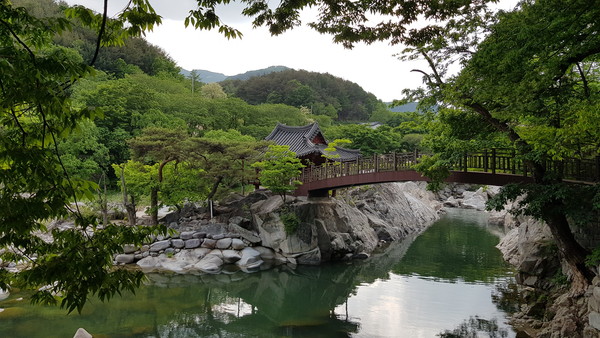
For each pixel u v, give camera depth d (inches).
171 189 1064.2
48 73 135.7
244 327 627.8
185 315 668.7
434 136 733.3
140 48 2824.8
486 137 666.2
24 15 143.9
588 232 631.8
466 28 538.0
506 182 716.7
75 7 171.0
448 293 794.8
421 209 1819.6
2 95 131.6
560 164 597.6
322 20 373.4
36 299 159.2
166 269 911.0
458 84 544.7
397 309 709.3
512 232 1227.2
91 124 1317.7
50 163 144.7
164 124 1642.5
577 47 421.1
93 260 145.1
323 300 773.9
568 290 602.5
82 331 518.0
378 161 985.5
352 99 4537.4
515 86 460.4
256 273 934.4
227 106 2079.2
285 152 1064.8
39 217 139.2
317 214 1082.1
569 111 473.1
